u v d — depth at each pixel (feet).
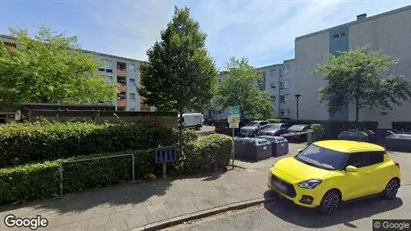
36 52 47.52
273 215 17.43
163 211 17.34
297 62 93.91
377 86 57.98
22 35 51.52
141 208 17.80
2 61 42.42
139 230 14.82
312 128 60.08
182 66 27.32
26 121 24.99
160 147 25.70
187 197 20.07
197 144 27.86
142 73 28.81
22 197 18.30
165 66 26.71
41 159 21.29
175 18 28.73
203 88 28.37
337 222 16.25
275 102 147.54
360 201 20.16
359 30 75.77
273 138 41.16
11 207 17.57
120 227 15.03
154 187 22.31
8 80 43.21
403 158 37.96
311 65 88.89
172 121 33.68
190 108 29.32
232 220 16.67
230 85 96.48
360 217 17.08
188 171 27.02
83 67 54.08
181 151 26.94
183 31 28.94
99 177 21.77
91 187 21.47
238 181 24.63
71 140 22.45
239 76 96.63
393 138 46.44
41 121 24.86
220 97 96.07
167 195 20.42
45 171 19.11
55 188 19.53
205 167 27.91
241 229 15.31
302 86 92.02
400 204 19.58
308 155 20.84
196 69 27.43
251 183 24.03
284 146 41.19
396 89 57.57
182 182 23.98
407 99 60.49
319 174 17.54
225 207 18.24
